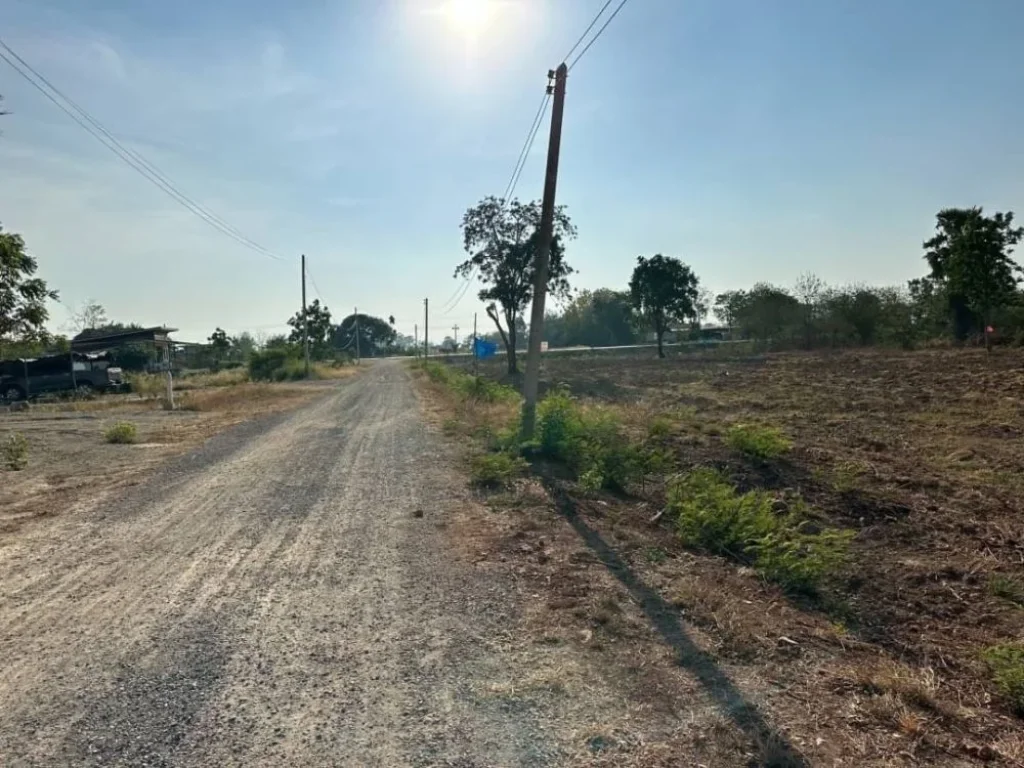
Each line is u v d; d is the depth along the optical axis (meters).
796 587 6.27
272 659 4.45
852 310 52.00
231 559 6.63
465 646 4.64
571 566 6.32
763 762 3.31
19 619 5.15
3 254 15.70
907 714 3.81
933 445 13.70
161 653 4.54
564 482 10.07
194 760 3.32
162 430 17.97
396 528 7.73
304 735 3.55
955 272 34.28
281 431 17.19
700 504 7.98
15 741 3.49
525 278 40.62
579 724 3.65
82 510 8.69
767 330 58.06
